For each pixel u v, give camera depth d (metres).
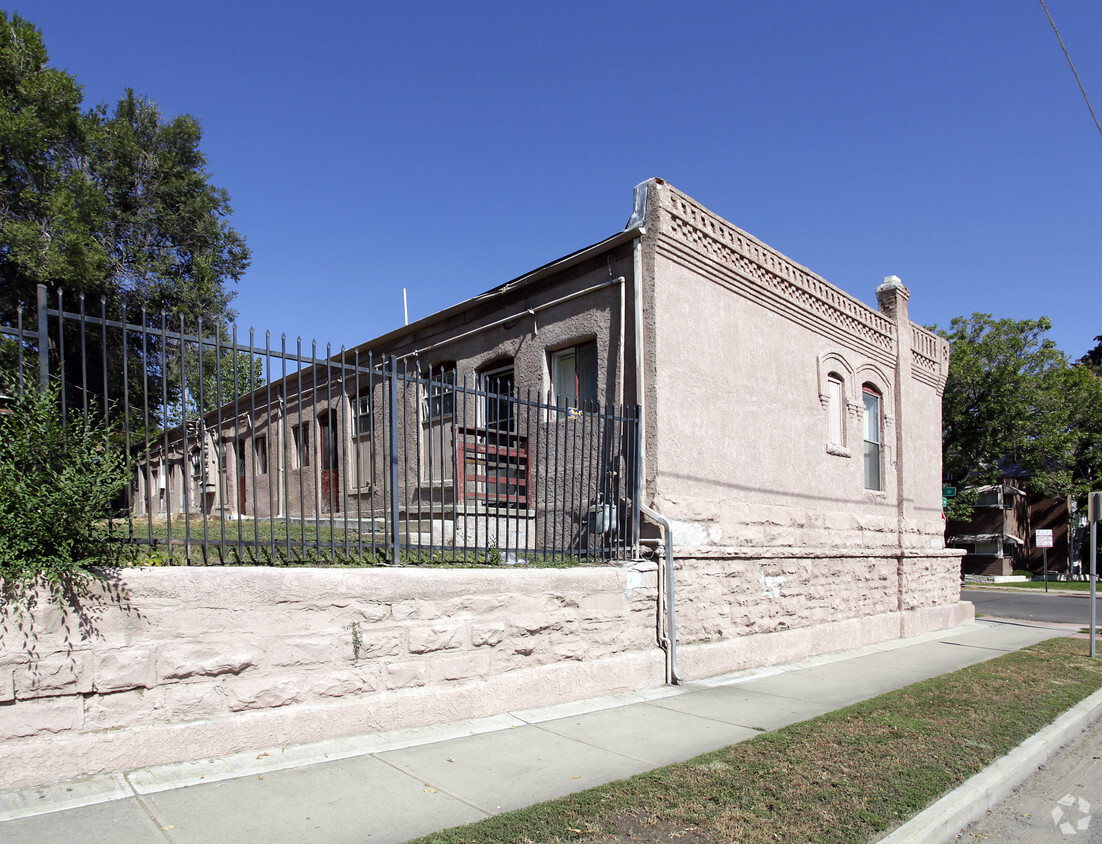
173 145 24.48
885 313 14.27
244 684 5.03
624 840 3.92
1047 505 42.91
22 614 4.21
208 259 23.67
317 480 6.05
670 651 8.16
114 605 4.54
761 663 9.60
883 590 12.85
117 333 20.53
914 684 8.56
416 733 5.75
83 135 21.50
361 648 5.60
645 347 8.60
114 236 22.30
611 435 8.33
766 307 10.58
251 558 6.29
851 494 12.34
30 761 4.20
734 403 9.72
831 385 12.31
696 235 9.24
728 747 5.70
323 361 6.05
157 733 4.64
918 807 4.56
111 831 3.77
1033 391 31.45
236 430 5.64
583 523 9.15
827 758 5.44
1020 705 7.50
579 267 9.64
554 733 6.03
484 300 11.02
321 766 4.89
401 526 11.30
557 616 7.05
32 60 20.19
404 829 4.00
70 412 4.83
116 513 4.88
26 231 17.52
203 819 3.99
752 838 3.98
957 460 32.91
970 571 40.41
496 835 3.89
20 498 4.28
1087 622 17.30
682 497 8.67
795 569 10.51
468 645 6.29
